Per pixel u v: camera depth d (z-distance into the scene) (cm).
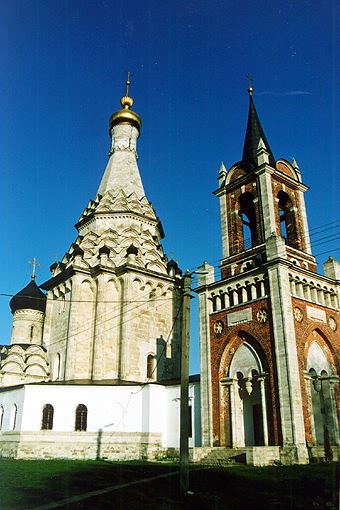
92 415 4122
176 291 5609
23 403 4131
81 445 3994
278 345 3300
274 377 3281
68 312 5131
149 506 1664
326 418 3441
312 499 1723
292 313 3422
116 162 6406
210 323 3947
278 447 3047
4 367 5059
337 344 3750
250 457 2942
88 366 4828
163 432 4125
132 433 4081
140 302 5147
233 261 4131
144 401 4184
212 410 3662
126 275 5119
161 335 5225
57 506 1656
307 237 4284
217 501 1722
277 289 3428
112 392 4222
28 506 1653
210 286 4019
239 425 3484
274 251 3544
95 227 5812
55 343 5281
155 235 6034
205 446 3534
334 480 2083
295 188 4419
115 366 4828
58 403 4150
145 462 3575
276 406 3209
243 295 3725
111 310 5028
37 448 3956
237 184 4366
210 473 2508
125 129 6656
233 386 3575
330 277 4009
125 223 5800
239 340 3675
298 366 3278
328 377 3509
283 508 1586
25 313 5925
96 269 5144
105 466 3134
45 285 5688
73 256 5331
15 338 5816
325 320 3731
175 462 3553
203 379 3803
